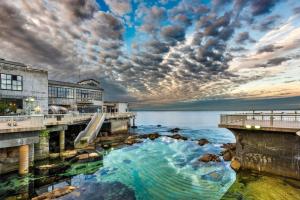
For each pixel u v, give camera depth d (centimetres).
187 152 2638
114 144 2955
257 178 1472
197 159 2234
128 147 2886
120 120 4166
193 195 1337
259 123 1603
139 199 1284
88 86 4481
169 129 5894
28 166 1530
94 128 2905
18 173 1489
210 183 1514
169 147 2969
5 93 2328
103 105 4834
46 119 2181
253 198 1205
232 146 2633
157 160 2206
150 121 11312
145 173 1770
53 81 3741
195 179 1608
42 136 1923
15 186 1418
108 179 1614
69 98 3941
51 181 1525
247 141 1641
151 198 1299
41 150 1908
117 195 1334
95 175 1697
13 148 1498
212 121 10988
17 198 1262
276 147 1466
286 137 1418
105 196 1312
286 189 1268
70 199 1235
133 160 2194
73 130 3172
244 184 1403
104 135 3644
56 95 3691
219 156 2344
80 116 2959
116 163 2062
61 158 2042
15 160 1508
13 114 2202
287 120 1530
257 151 1569
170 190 1419
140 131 5250
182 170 1844
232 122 1741
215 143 3391
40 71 2709
